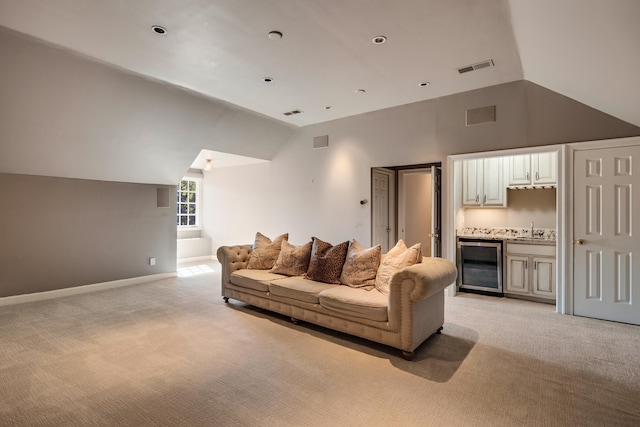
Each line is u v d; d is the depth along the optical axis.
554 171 4.34
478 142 4.27
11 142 3.72
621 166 3.47
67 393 2.14
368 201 5.27
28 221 4.30
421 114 4.71
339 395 2.12
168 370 2.45
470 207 5.14
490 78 3.91
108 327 3.33
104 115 4.00
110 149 4.47
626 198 3.45
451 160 4.49
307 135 6.04
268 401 2.06
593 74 2.82
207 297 4.50
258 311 3.88
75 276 4.71
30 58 3.10
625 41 2.08
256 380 2.31
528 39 2.83
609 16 1.92
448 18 2.64
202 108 4.68
